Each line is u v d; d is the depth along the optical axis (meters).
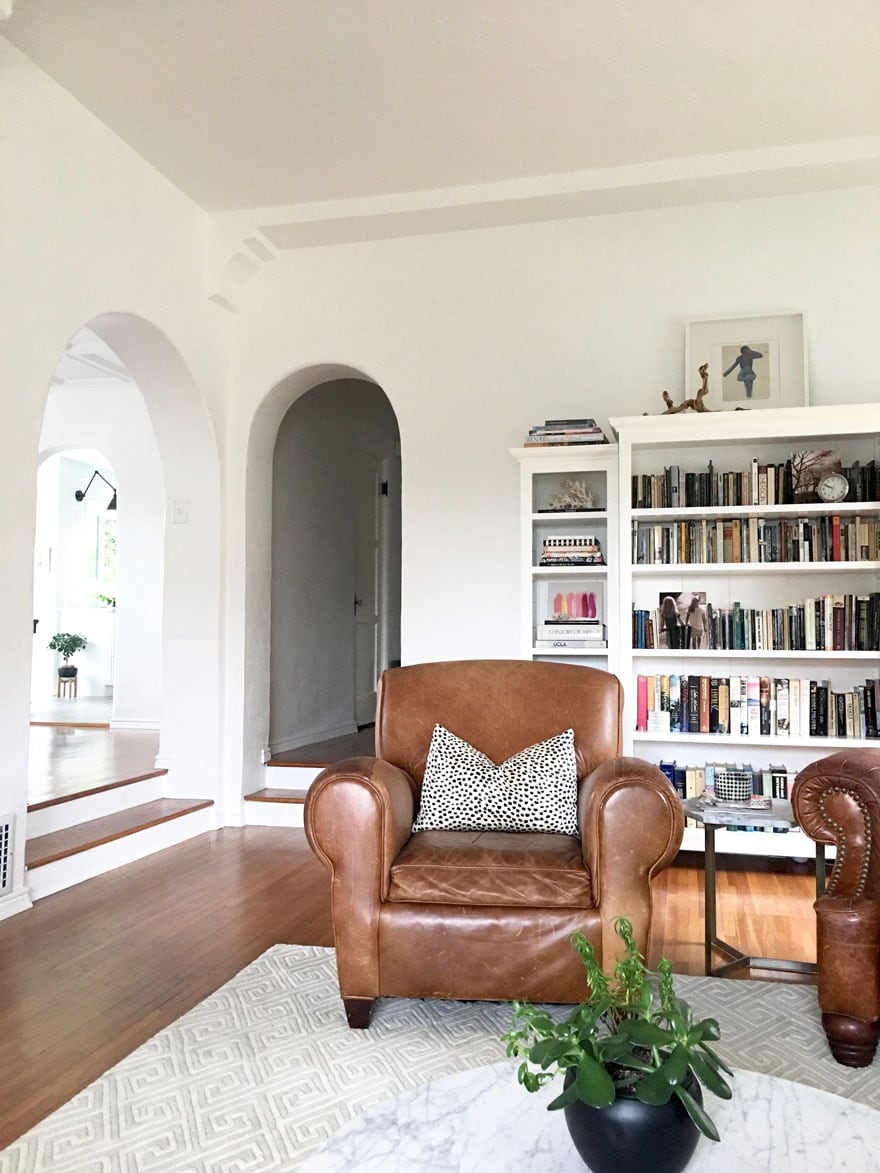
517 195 4.29
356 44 3.27
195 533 4.82
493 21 3.14
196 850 4.21
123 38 3.23
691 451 4.18
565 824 2.65
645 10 3.08
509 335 4.57
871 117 3.75
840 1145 1.21
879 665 4.00
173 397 4.64
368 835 2.33
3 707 3.21
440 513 4.59
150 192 4.15
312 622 6.32
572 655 4.23
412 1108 1.32
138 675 7.17
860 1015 2.10
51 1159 1.74
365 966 2.31
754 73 3.44
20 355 3.33
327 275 4.82
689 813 2.82
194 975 2.69
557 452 4.14
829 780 2.23
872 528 3.85
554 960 2.26
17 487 3.30
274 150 4.02
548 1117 1.30
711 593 4.17
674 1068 1.09
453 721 2.96
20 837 3.29
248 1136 1.82
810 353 4.20
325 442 6.57
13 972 2.71
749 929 3.13
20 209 3.33
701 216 4.37
